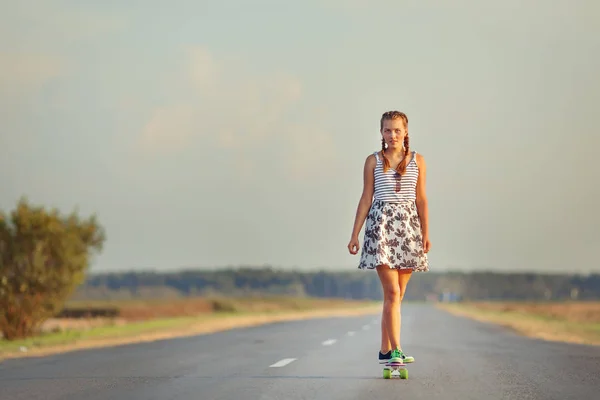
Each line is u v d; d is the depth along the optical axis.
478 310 110.50
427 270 13.97
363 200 14.03
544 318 70.56
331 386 13.89
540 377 15.45
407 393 12.79
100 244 40.38
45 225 38.44
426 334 35.19
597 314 81.25
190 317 68.88
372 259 13.89
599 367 17.66
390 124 13.77
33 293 38.19
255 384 14.38
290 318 65.75
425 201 13.99
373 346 25.70
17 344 31.20
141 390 13.62
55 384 14.64
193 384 14.48
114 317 67.94
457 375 15.73
